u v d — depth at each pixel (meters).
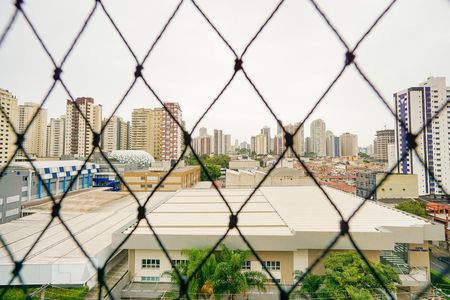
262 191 22.75
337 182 35.62
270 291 10.14
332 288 8.30
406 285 10.57
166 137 65.56
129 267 11.13
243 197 19.89
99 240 12.43
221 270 8.16
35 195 25.39
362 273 8.57
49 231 13.94
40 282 9.48
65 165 30.41
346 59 1.28
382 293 8.08
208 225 12.52
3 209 18.72
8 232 13.75
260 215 14.27
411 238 11.36
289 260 10.83
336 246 10.66
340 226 1.32
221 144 100.38
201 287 8.06
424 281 10.58
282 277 10.72
